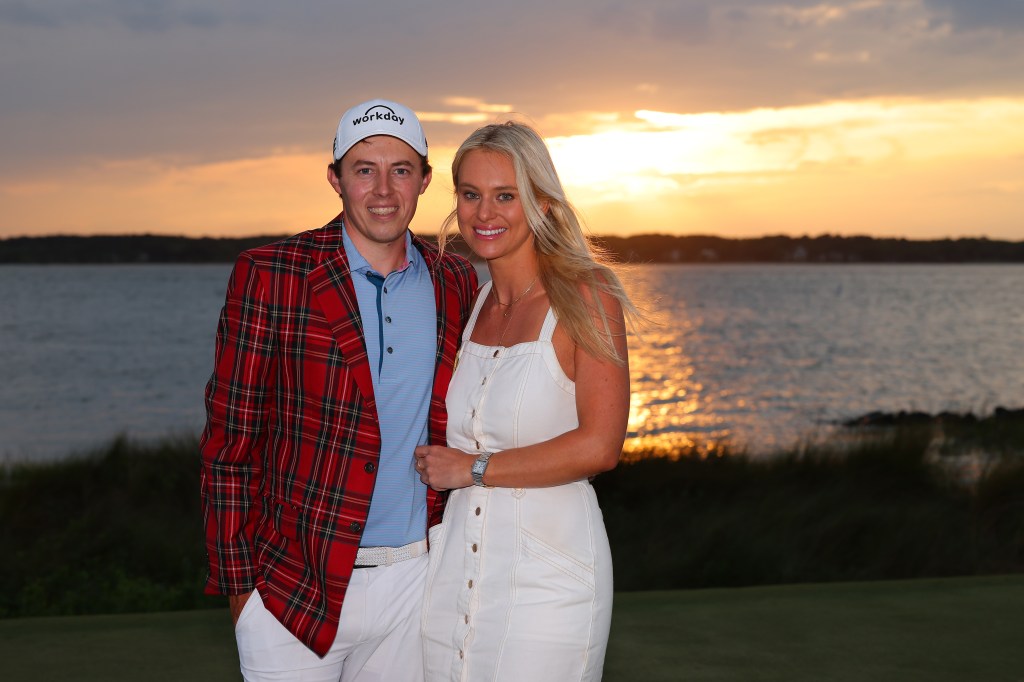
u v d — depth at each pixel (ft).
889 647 12.19
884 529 27.50
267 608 7.34
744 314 196.95
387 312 7.63
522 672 7.00
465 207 7.68
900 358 118.73
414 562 7.84
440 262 8.20
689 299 260.62
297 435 7.42
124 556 26.08
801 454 37.86
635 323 7.48
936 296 281.74
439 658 7.51
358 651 7.91
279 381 7.41
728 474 34.88
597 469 7.09
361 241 7.62
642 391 86.53
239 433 7.30
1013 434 50.62
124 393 90.58
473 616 7.27
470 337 8.09
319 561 7.35
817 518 28.89
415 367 7.72
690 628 12.97
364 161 7.32
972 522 29.12
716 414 73.67
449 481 7.25
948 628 12.96
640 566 25.58
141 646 12.08
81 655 11.70
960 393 89.71
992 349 130.62
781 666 11.46
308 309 7.36
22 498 33.30
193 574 24.23
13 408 81.82
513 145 7.45
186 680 10.86
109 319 180.75
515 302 7.79
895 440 36.94
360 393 7.41
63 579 23.25
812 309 216.54
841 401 82.64
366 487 7.43
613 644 12.28
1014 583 15.28
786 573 24.64
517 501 7.25
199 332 153.79
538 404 7.29
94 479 35.58
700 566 25.25
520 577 7.11
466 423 7.57
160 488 34.88
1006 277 499.51
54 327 162.91
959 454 44.06
